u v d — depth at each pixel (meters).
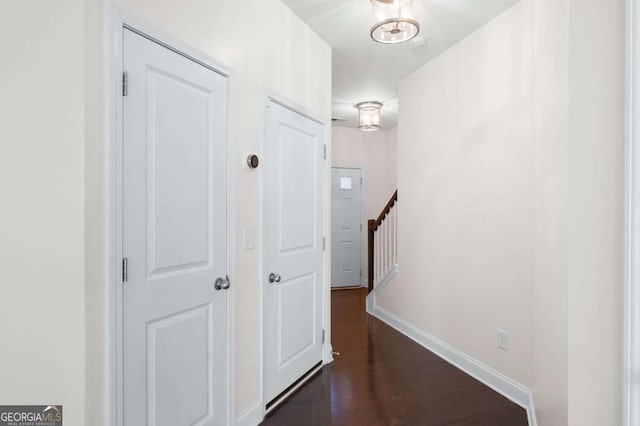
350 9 2.36
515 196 2.28
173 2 1.51
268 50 2.15
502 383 2.38
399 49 2.95
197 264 1.66
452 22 2.51
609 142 0.98
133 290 1.34
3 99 1.15
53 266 1.17
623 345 0.92
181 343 1.57
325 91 2.81
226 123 1.83
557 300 1.32
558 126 1.35
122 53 1.30
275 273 2.24
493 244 2.47
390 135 5.97
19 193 1.16
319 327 2.77
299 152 2.50
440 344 3.03
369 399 2.30
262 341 2.10
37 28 1.16
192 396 1.62
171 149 1.51
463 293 2.77
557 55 1.41
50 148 1.16
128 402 1.33
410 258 3.50
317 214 2.73
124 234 1.31
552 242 1.44
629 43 0.88
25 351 1.18
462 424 2.02
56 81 1.16
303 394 2.37
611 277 0.99
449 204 2.93
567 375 1.10
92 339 1.20
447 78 2.95
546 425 1.57
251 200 2.02
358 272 6.02
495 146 2.45
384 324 3.91
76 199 1.16
